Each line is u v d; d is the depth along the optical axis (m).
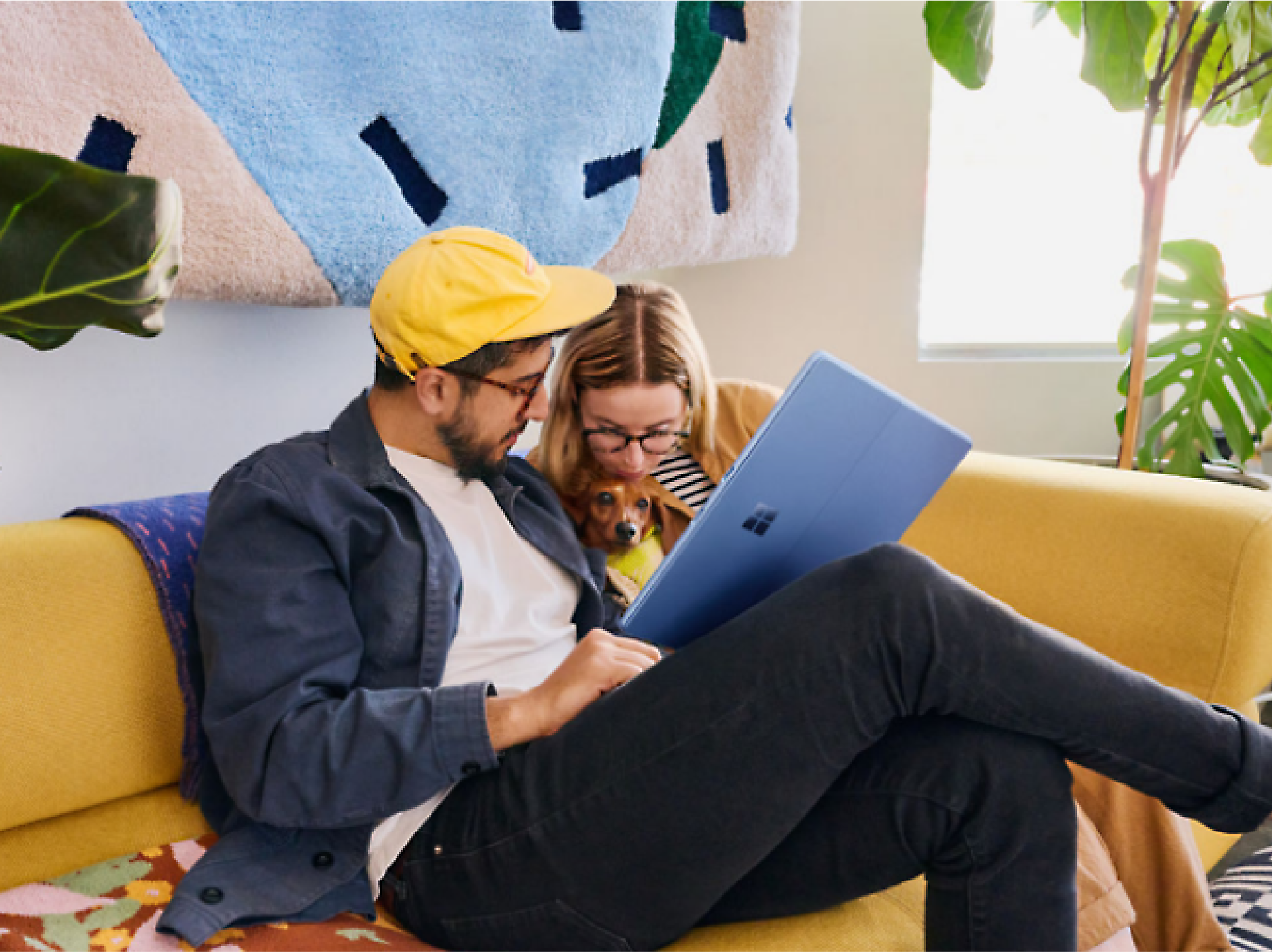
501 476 1.23
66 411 1.28
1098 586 1.34
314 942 0.94
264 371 1.49
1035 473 1.46
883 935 1.00
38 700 1.00
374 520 1.09
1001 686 0.88
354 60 1.36
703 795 0.91
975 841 0.89
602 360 1.27
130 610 1.08
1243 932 1.33
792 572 1.08
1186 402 2.02
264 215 1.29
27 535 1.05
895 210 2.31
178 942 0.92
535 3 1.54
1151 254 1.86
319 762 0.96
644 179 1.78
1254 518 1.25
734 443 1.50
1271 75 1.88
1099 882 1.13
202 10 1.21
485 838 0.98
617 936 0.96
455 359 1.09
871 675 0.90
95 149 1.14
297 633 1.00
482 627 1.14
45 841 1.04
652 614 1.02
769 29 1.93
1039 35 2.46
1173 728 0.89
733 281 2.30
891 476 1.05
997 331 2.60
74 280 0.65
